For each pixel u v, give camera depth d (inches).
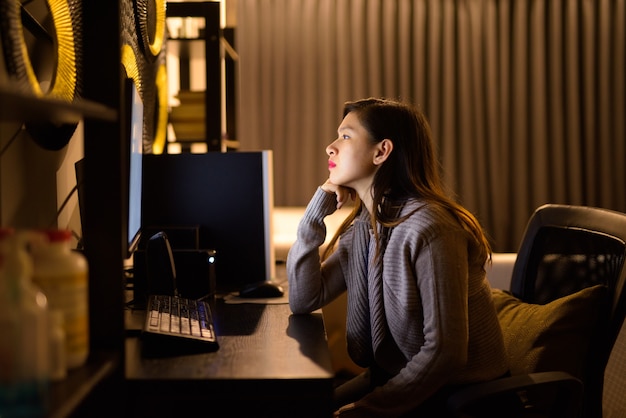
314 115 160.6
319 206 65.4
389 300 56.1
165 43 103.0
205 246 78.9
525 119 162.2
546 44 163.2
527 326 61.4
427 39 162.4
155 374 42.5
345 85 160.7
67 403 30.1
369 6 159.2
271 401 42.6
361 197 63.1
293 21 159.2
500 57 161.9
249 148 160.9
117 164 39.4
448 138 161.2
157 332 47.6
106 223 39.6
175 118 116.2
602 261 60.1
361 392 63.6
